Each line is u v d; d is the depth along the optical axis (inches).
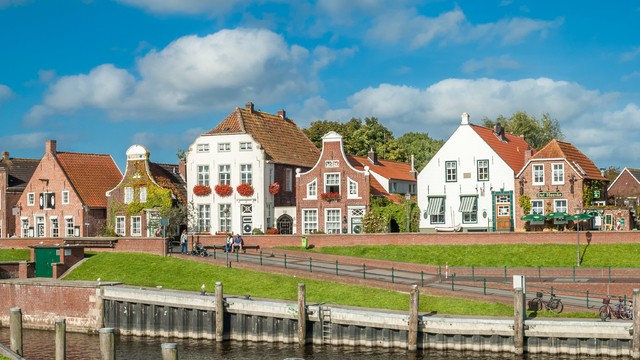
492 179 2758.4
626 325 1524.4
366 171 2819.9
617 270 2092.8
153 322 1920.5
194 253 2404.0
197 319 1856.5
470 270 2218.3
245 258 2412.6
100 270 2288.4
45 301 2092.8
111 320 1989.4
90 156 3388.3
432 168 2849.4
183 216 2977.4
